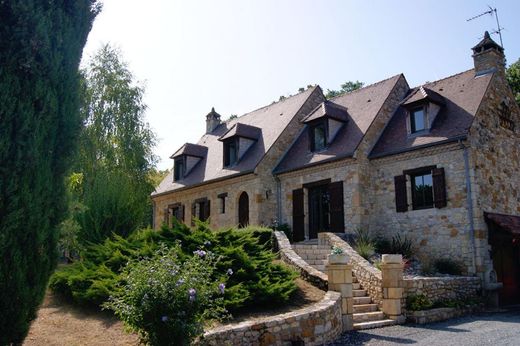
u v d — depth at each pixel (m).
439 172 16.69
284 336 8.57
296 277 11.66
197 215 25.23
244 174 21.41
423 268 15.49
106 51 25.88
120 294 8.35
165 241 11.51
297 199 20.44
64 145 6.58
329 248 15.82
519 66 25.78
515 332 10.30
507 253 17.17
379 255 16.30
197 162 27.69
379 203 18.45
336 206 18.66
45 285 6.27
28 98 6.01
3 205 5.63
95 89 24.95
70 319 9.65
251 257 11.49
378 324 11.09
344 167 18.72
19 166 5.80
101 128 24.45
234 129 23.55
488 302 15.09
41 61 6.19
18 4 5.93
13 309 5.79
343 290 10.66
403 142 18.03
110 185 17.86
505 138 18.36
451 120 17.27
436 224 16.66
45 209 6.19
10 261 5.74
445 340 9.41
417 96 18.11
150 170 25.59
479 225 15.60
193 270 7.37
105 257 11.85
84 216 16.70
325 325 9.31
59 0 6.63
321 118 20.23
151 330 6.93
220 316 9.16
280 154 22.08
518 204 18.17
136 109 25.31
